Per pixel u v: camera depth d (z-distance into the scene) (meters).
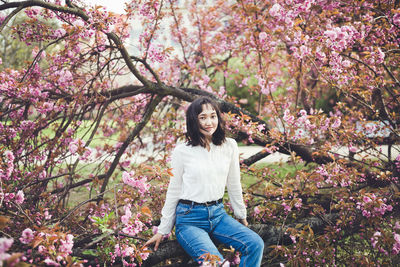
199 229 2.01
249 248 1.92
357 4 3.23
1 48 8.96
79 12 2.72
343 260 2.59
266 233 2.60
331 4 3.32
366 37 3.20
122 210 3.03
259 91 4.06
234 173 2.23
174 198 2.09
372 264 2.32
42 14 2.97
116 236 2.17
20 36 2.98
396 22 2.89
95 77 3.16
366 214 2.49
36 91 3.05
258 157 3.62
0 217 1.21
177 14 5.27
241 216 2.27
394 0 3.20
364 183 3.14
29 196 2.84
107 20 2.73
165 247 2.32
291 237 2.40
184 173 2.08
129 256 2.18
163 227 2.09
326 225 2.71
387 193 2.75
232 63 8.25
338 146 3.28
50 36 3.02
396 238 2.22
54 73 3.17
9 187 2.32
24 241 1.69
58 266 1.59
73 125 3.13
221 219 2.11
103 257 2.12
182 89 3.92
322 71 3.09
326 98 6.49
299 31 2.84
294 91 4.71
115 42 2.98
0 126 2.87
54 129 3.58
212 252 1.83
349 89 3.05
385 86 3.22
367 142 3.14
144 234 2.49
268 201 2.70
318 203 3.11
